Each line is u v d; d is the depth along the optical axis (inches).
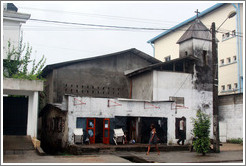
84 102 650.8
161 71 810.2
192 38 863.1
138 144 668.7
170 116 738.2
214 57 652.1
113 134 663.8
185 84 834.2
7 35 852.6
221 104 938.7
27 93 676.1
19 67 858.1
